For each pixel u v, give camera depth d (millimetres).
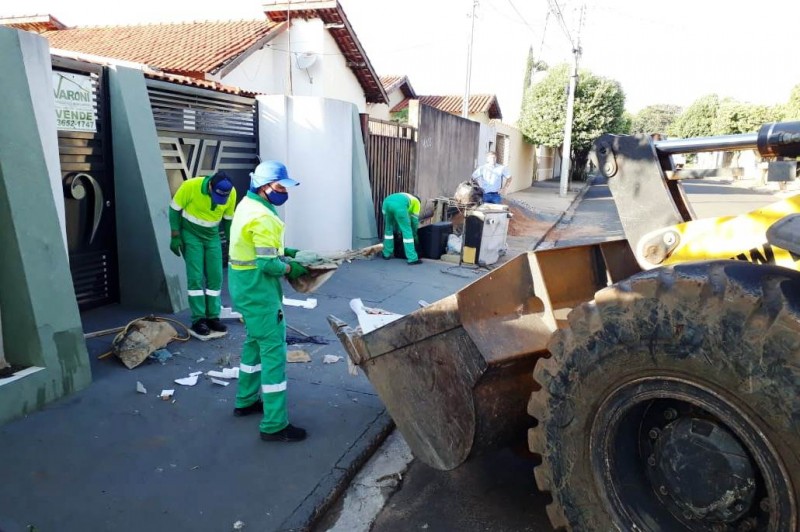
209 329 6047
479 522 3416
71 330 4555
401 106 26766
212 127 8367
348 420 4410
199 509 3281
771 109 43438
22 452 3707
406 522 3410
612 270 3475
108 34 19641
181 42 17969
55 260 4500
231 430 4156
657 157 3041
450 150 16500
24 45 4590
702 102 52656
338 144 9828
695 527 2428
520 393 3260
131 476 3547
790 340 1952
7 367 4324
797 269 2531
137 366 5113
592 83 37375
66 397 4480
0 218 4250
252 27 18641
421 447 3482
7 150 4250
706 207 21109
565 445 2676
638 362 2367
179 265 6777
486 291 3221
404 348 3436
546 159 44969
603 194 32062
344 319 6895
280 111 9352
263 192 3900
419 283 8961
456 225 13062
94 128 6238
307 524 3232
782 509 2041
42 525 3055
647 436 2580
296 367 5352
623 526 2494
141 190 6434
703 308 2172
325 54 18969
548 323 3281
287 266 3889
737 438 2254
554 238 15328
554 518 2805
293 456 3871
